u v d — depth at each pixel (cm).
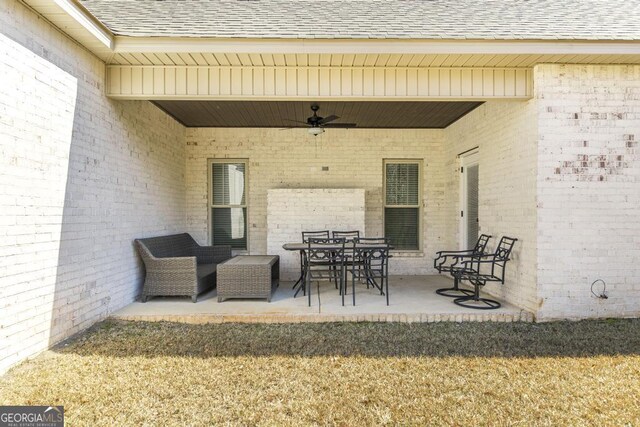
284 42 406
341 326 435
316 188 735
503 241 526
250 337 400
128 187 505
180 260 518
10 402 266
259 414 257
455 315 455
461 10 510
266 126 737
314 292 581
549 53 416
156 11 472
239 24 434
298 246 553
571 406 266
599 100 452
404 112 638
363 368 327
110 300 458
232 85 452
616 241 453
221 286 514
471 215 654
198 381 303
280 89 453
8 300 301
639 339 392
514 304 498
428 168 757
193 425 244
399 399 275
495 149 552
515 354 357
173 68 450
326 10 501
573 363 337
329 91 454
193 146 740
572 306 453
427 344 381
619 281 454
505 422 246
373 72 457
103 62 438
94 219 424
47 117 345
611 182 452
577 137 452
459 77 459
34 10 324
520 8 522
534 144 457
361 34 409
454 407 264
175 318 449
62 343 367
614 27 445
